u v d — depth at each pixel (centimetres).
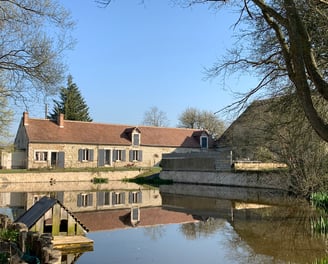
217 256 1083
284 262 1010
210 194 2692
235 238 1299
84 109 6116
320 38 805
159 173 3931
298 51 571
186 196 2595
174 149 4934
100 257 1057
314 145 1658
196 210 1958
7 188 2961
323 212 1723
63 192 2786
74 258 1051
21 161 4150
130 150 4638
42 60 1274
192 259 1054
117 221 1662
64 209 1188
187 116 6769
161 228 1495
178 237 1330
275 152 2091
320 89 574
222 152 3195
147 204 2211
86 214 1852
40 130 4188
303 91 566
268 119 1559
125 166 4550
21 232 917
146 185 3428
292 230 1398
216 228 1478
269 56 973
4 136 2828
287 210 1870
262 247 1171
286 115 1048
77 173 3644
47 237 916
